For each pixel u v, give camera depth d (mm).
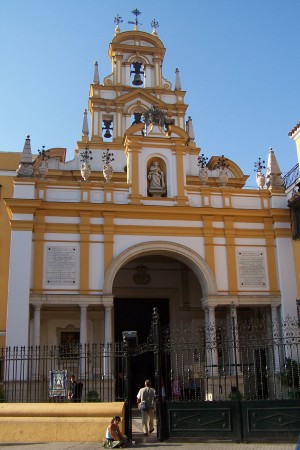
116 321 28422
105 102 33250
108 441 14031
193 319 28797
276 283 25344
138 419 20531
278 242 25828
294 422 14375
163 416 15070
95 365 21297
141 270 29000
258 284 25219
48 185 24953
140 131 27391
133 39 35406
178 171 26250
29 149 25219
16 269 23094
